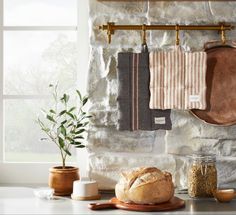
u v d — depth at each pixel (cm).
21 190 240
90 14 240
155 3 238
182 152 238
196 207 210
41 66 331
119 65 234
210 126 238
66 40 325
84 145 247
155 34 238
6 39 336
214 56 236
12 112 359
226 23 236
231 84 236
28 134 366
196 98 230
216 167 238
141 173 211
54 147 372
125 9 239
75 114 258
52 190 228
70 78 321
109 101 239
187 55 231
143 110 233
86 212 200
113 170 239
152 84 232
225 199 217
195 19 237
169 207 204
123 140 239
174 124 238
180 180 238
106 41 240
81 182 224
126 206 205
